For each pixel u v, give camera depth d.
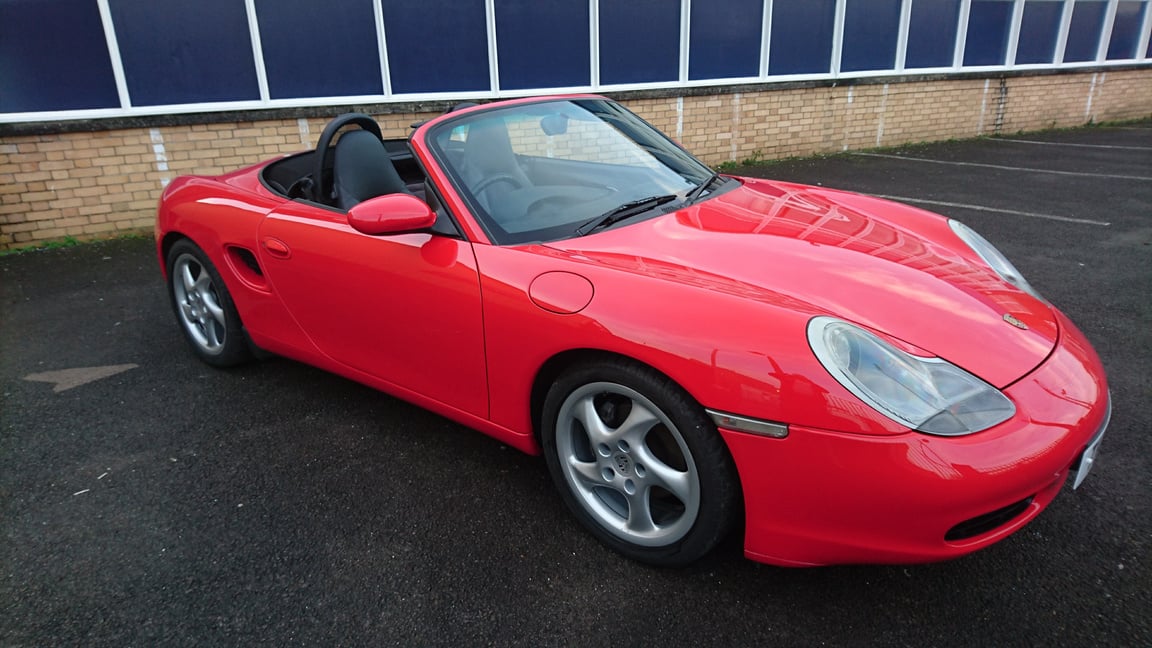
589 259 2.10
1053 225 5.97
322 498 2.46
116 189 6.33
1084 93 12.38
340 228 2.64
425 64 7.38
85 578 2.10
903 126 10.72
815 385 1.64
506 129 2.74
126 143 6.26
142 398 3.26
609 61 8.34
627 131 3.06
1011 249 5.27
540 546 2.18
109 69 6.16
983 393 1.67
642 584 2.00
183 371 3.56
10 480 2.63
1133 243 5.32
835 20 9.59
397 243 2.43
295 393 3.28
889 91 10.32
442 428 2.93
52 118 5.99
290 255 2.79
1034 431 1.64
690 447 1.82
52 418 3.09
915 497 1.58
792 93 9.55
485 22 7.53
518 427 2.26
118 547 2.23
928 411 1.61
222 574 2.10
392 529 2.28
